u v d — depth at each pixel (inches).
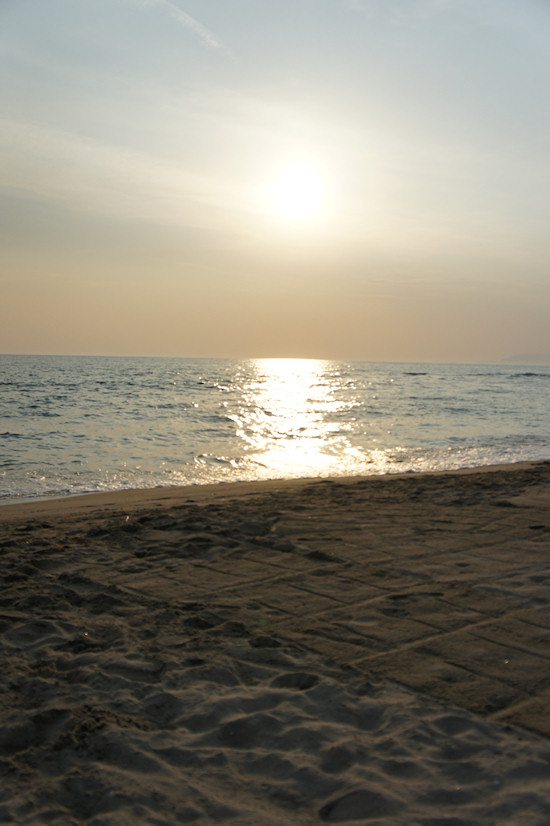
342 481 458.3
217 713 121.0
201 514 301.0
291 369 5017.2
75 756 106.8
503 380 2965.1
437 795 95.2
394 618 170.2
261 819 90.7
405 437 803.4
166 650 151.1
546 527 276.2
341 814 91.6
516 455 645.3
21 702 125.6
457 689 130.6
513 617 169.6
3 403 1210.0
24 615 173.6
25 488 450.9
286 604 182.1
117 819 89.9
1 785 98.3
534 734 112.7
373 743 110.6
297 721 118.3
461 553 233.8
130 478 502.9
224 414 1097.4
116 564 222.2
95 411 1094.4
